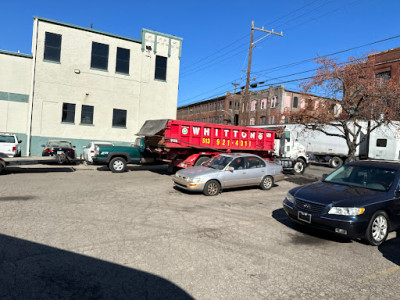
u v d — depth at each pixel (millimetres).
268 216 7215
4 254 4262
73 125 19391
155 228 5824
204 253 4672
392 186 5918
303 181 13828
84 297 3260
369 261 4676
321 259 4680
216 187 9484
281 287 3691
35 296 3225
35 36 18141
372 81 12305
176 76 22531
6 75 17922
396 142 18688
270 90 46094
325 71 12836
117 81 20578
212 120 59906
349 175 6789
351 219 5172
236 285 3688
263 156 16281
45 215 6383
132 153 14656
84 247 4664
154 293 3414
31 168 13844
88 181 11531
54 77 18766
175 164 13664
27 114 18453
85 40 19516
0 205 7086
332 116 13508
